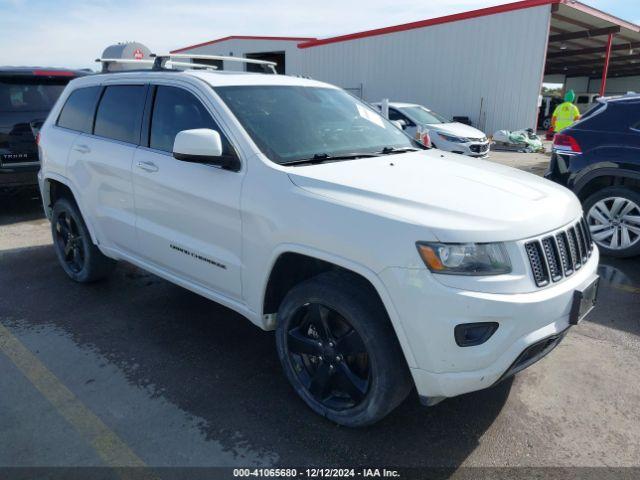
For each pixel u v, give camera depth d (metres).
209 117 3.25
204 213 3.16
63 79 7.40
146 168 3.55
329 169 2.88
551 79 41.38
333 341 2.69
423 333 2.28
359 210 2.46
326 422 2.80
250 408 2.92
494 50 18.14
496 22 17.89
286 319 2.85
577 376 3.27
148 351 3.55
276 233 2.72
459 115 19.47
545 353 2.62
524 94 17.73
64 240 4.79
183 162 3.30
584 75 41.91
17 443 2.62
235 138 3.06
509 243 2.33
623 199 5.22
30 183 7.09
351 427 2.72
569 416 2.88
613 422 2.83
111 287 4.68
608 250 5.40
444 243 2.26
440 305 2.23
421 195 2.54
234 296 3.13
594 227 5.48
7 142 6.78
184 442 2.63
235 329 3.88
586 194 5.59
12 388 3.10
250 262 2.93
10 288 4.65
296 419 2.82
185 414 2.86
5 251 5.72
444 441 2.67
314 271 3.00
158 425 2.76
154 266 3.75
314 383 2.81
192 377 3.23
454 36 18.97
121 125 3.93
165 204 3.45
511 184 2.89
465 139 11.89
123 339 3.71
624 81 41.00
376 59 21.47
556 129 15.24
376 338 2.45
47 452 2.55
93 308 4.23
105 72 4.38
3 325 3.92
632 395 3.07
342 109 3.83
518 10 17.28
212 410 2.90
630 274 4.98
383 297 2.35
